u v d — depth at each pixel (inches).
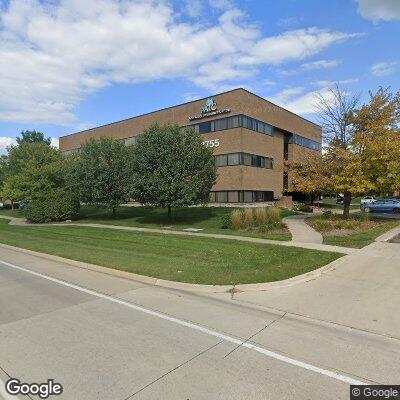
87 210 1503.4
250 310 252.8
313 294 288.2
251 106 1366.9
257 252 456.1
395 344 194.2
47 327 225.8
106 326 225.5
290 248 480.7
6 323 234.7
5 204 2536.9
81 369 169.8
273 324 225.0
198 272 358.0
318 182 805.2
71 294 302.5
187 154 885.2
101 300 283.7
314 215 1010.7
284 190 1594.5
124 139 1811.0
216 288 307.4
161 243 563.5
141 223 963.3
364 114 790.5
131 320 235.6
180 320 234.2
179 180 876.6
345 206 864.9
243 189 1302.9
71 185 1118.4
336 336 205.2
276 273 347.6
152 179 869.8
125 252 492.1
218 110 1364.4
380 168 739.4
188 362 174.9
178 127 931.3
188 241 574.2
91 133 2042.3
